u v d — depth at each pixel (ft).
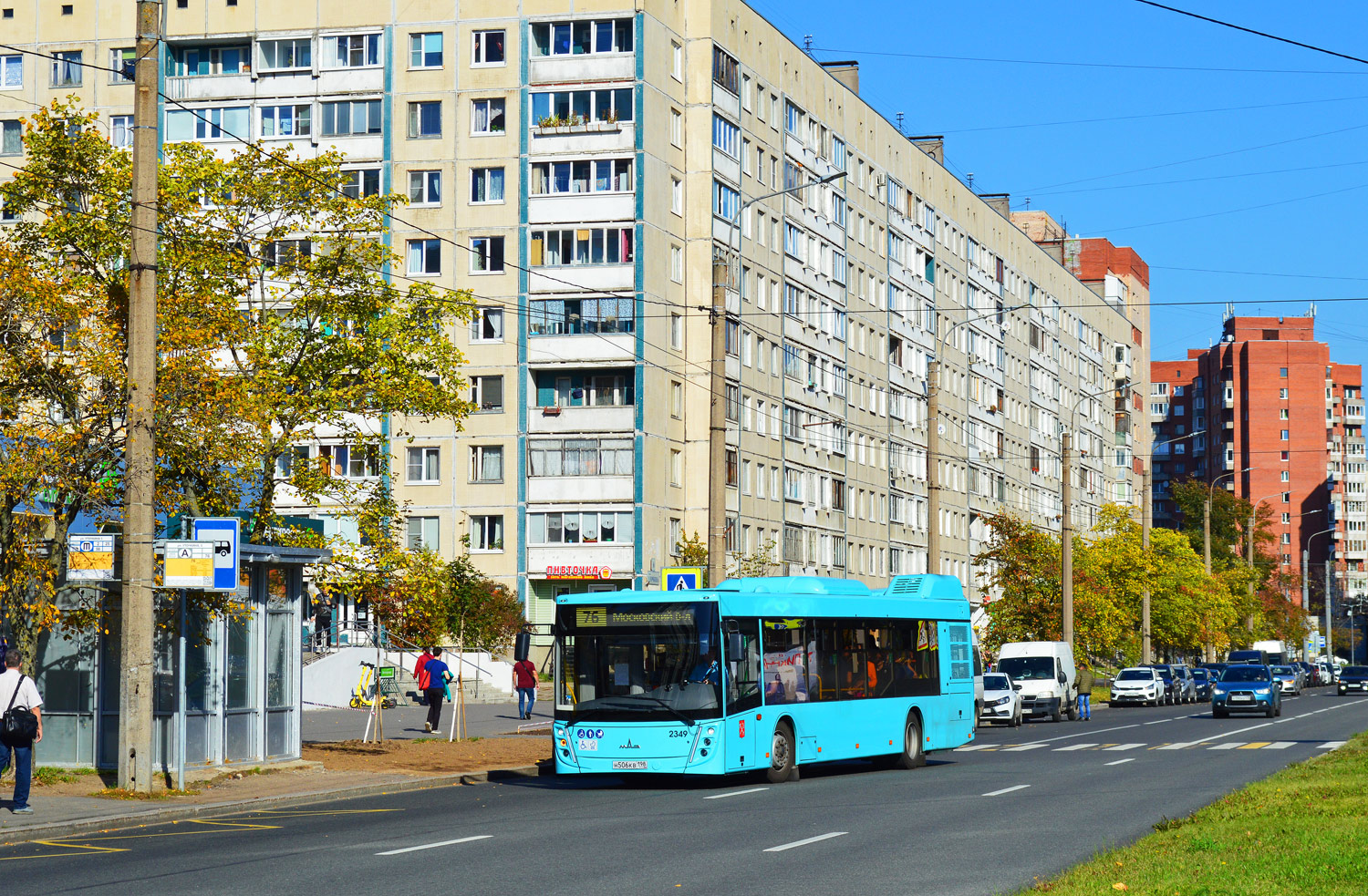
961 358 333.62
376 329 99.45
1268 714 182.80
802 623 88.58
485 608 190.49
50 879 47.03
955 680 104.42
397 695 170.09
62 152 90.48
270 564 86.89
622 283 213.46
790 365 253.03
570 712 81.87
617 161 214.90
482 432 215.92
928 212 317.42
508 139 217.97
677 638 81.30
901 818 63.72
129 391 72.28
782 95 253.03
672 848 53.72
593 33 216.74
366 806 72.33
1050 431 394.93
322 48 224.12
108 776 78.43
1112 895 38.47
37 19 236.63
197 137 227.61
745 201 238.68
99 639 80.53
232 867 49.29
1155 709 219.61
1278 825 52.60
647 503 212.43
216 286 94.79
